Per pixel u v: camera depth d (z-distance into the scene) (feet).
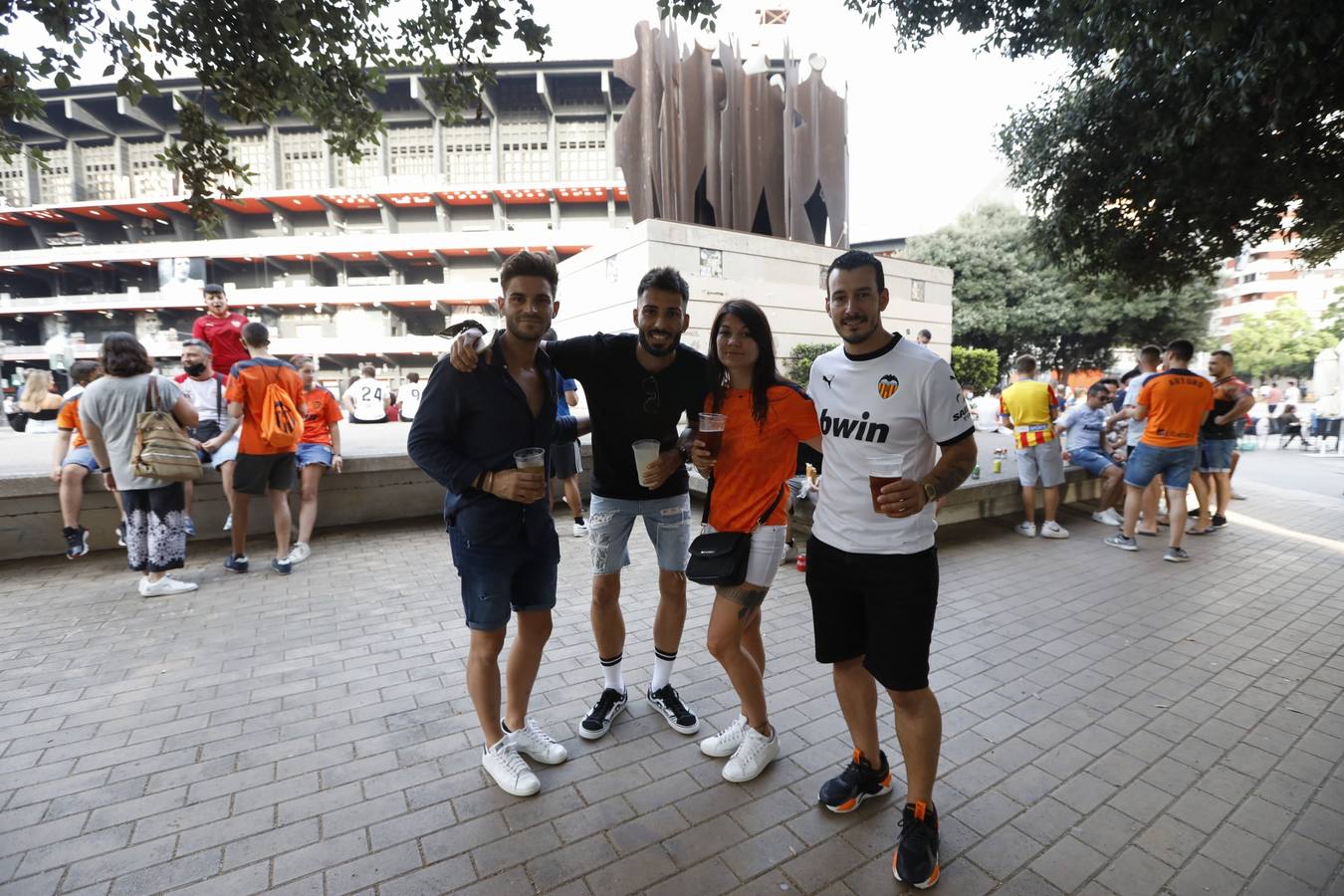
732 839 7.01
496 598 7.61
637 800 7.68
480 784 7.98
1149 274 28.40
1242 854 6.79
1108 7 13.52
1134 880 6.42
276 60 9.61
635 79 50.72
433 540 20.20
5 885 6.25
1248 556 19.16
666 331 8.02
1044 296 87.92
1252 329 155.02
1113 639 12.76
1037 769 8.38
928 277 60.85
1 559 17.37
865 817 7.39
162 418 14.46
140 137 170.91
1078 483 26.22
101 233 177.06
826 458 7.09
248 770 8.28
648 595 15.12
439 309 164.66
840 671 7.48
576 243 153.48
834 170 60.08
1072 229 28.09
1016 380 21.45
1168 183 21.99
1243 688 10.69
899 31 19.49
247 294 155.74
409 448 7.49
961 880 6.41
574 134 164.66
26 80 8.25
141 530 14.80
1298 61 14.64
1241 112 16.24
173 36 9.05
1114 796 7.79
